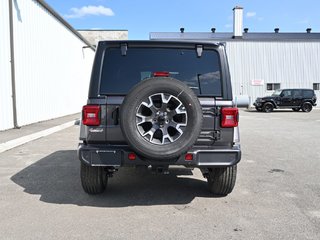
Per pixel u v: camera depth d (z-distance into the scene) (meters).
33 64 13.77
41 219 4.05
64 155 7.90
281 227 3.86
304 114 24.75
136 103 3.95
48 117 15.84
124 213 4.27
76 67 22.06
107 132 4.27
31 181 5.70
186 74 4.49
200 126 4.04
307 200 4.81
